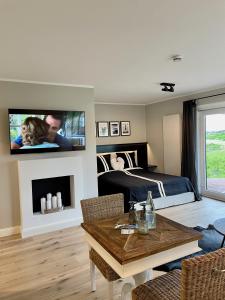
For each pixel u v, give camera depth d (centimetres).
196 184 501
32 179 349
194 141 506
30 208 347
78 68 306
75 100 396
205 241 311
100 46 235
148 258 144
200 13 178
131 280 231
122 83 399
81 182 389
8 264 268
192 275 106
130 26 196
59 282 233
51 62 278
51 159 363
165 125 592
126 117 641
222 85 442
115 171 564
